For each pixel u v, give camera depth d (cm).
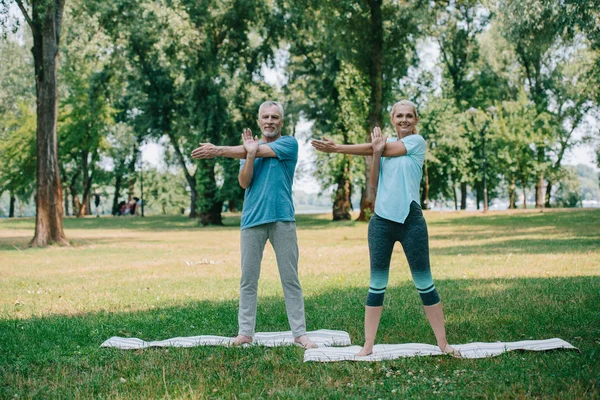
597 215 2558
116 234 2584
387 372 405
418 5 2659
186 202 6731
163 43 2819
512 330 518
